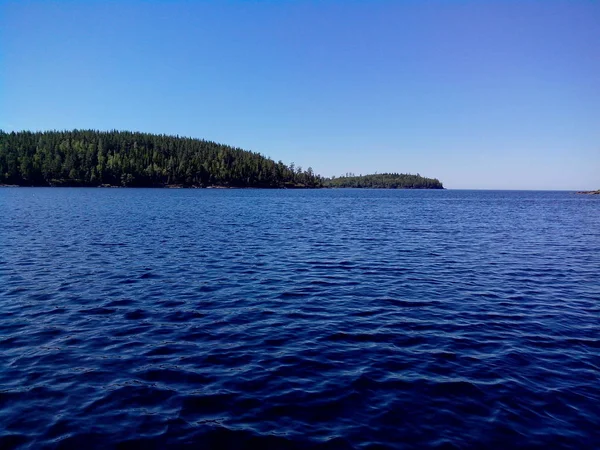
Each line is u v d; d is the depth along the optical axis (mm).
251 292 15312
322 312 13062
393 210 64938
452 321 12273
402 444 6500
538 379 8641
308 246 26125
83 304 13555
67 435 6629
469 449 6383
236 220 43219
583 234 33656
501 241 29250
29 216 42531
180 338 10805
